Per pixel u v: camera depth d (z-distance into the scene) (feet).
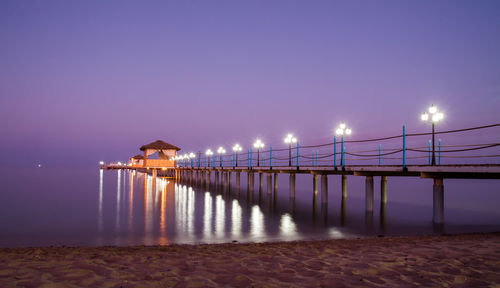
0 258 21.72
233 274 17.20
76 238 41.57
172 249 28.32
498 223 50.75
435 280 15.79
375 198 96.84
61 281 15.55
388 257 21.13
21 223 53.06
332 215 61.26
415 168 47.19
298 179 247.91
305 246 28.43
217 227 49.39
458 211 64.95
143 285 15.08
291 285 15.26
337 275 16.88
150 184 157.99
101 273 17.13
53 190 117.19
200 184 157.99
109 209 70.74
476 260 19.85
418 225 49.90
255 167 102.83
